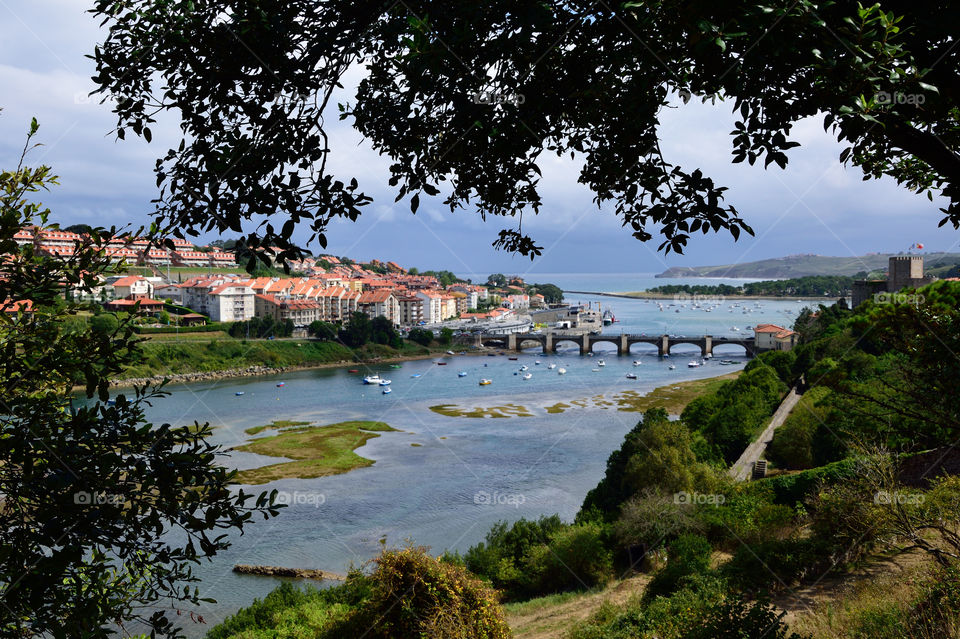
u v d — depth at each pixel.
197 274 166.12
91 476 3.61
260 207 3.53
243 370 115.50
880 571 15.51
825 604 13.20
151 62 3.76
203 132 3.88
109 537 3.69
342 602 22.77
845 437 27.52
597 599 24.98
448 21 3.37
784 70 2.79
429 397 94.56
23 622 3.63
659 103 3.76
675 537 27.89
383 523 41.06
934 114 3.13
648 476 32.53
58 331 4.07
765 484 30.41
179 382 103.38
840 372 9.89
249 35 3.55
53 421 3.93
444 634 13.67
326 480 51.38
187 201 3.75
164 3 3.70
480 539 38.00
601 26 3.39
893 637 8.27
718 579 17.41
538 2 3.05
